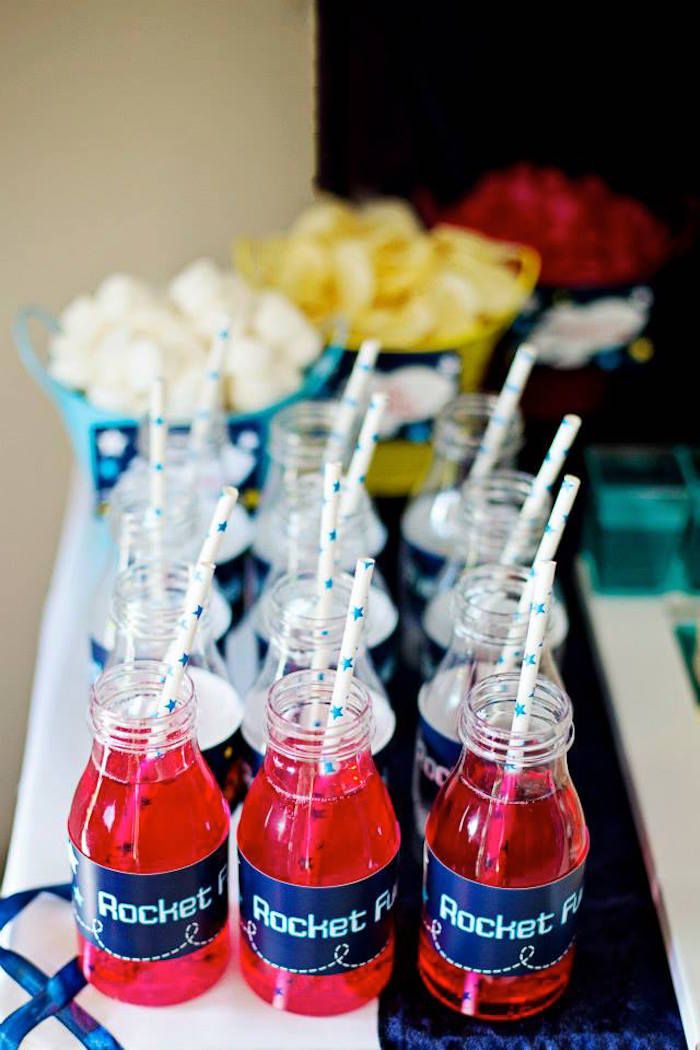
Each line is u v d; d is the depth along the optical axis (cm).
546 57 123
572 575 109
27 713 143
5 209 145
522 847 62
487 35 122
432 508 95
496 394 126
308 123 136
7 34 137
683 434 124
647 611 102
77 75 139
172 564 77
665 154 125
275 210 144
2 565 151
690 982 69
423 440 114
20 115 141
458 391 113
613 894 77
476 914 64
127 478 94
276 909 64
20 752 139
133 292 112
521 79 124
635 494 101
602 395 126
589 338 123
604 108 124
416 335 110
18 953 71
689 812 80
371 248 118
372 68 125
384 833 64
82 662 94
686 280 124
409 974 71
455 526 88
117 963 66
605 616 101
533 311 122
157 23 136
